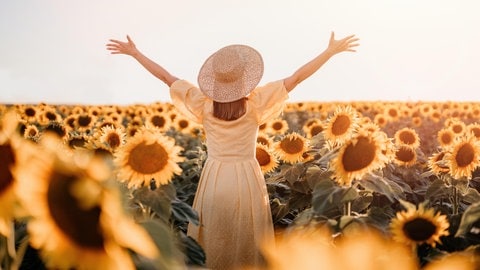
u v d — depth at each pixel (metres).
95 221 1.50
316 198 3.79
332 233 3.68
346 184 3.89
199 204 4.91
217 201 4.80
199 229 4.88
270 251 1.66
